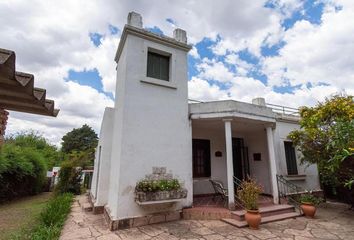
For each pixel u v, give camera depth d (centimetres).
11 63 176
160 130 683
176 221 637
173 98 732
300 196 795
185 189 644
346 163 689
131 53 680
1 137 300
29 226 613
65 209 741
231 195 679
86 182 1519
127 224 576
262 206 724
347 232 546
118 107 730
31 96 248
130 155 618
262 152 983
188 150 724
